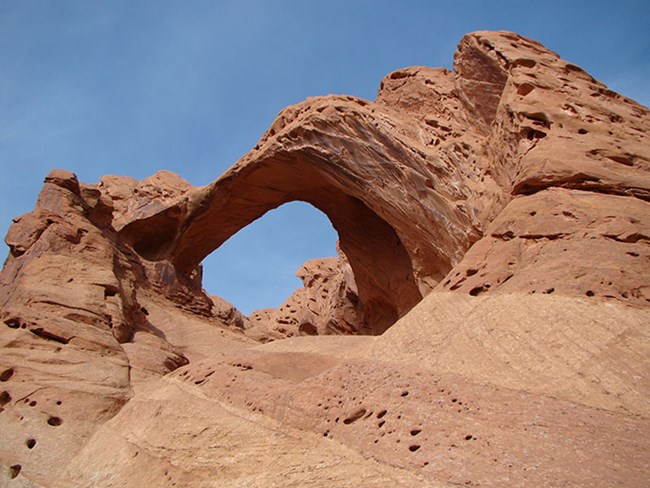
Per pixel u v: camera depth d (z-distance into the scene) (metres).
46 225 19.64
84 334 14.47
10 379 12.41
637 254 9.16
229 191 25.55
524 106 13.79
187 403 10.28
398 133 19.00
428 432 6.99
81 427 11.38
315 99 22.16
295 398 8.87
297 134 21.59
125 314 17.70
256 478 7.66
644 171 11.60
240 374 10.55
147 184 28.56
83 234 20.12
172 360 15.77
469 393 7.52
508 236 11.04
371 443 7.26
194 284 28.44
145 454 9.38
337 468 7.12
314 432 8.05
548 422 6.52
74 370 13.01
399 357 9.18
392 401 7.86
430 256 18.33
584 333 7.87
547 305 8.68
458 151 17.31
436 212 17.22
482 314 9.27
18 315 14.19
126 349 15.16
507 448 6.27
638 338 7.44
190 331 22.27
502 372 7.81
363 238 25.34
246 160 24.31
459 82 18.70
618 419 6.35
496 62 16.89
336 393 8.63
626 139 12.76
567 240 10.03
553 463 5.84
